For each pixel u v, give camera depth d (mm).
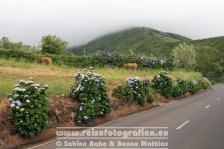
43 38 44156
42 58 29000
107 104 15555
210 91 44812
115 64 34094
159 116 17297
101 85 15688
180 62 53219
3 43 43969
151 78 30141
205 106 22859
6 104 11719
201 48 149375
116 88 19172
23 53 28703
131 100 19797
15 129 10852
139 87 20953
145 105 21672
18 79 17781
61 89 15609
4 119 10820
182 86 32406
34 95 11414
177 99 29438
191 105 23562
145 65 37062
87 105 14188
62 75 22406
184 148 10188
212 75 119875
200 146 10445
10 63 24906
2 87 13609
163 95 27000
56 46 43938
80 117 13797
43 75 21031
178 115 17812
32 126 10953
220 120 16234
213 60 135625
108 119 15852
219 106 22969
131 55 38344
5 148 9969
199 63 128375
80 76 15641
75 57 31781
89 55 34406
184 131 13039
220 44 166875
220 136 12117
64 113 13469
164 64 40500
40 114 11266
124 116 17250
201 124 14859
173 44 197250
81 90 14703
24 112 10945
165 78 27594
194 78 45219
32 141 11070
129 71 32688
